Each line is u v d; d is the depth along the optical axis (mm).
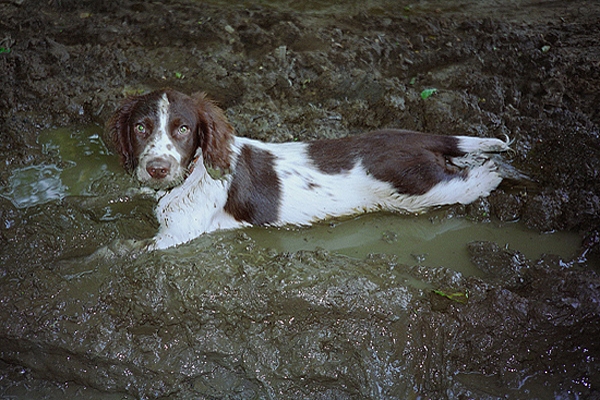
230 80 1692
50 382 1307
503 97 1664
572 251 1419
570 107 1644
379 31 1843
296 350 1276
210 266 1321
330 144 1469
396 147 1449
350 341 1277
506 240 1440
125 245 1367
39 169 1544
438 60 1752
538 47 1780
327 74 1687
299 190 1439
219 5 1958
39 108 1668
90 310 1296
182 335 1293
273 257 1364
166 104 1303
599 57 1777
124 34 1828
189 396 1282
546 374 1280
